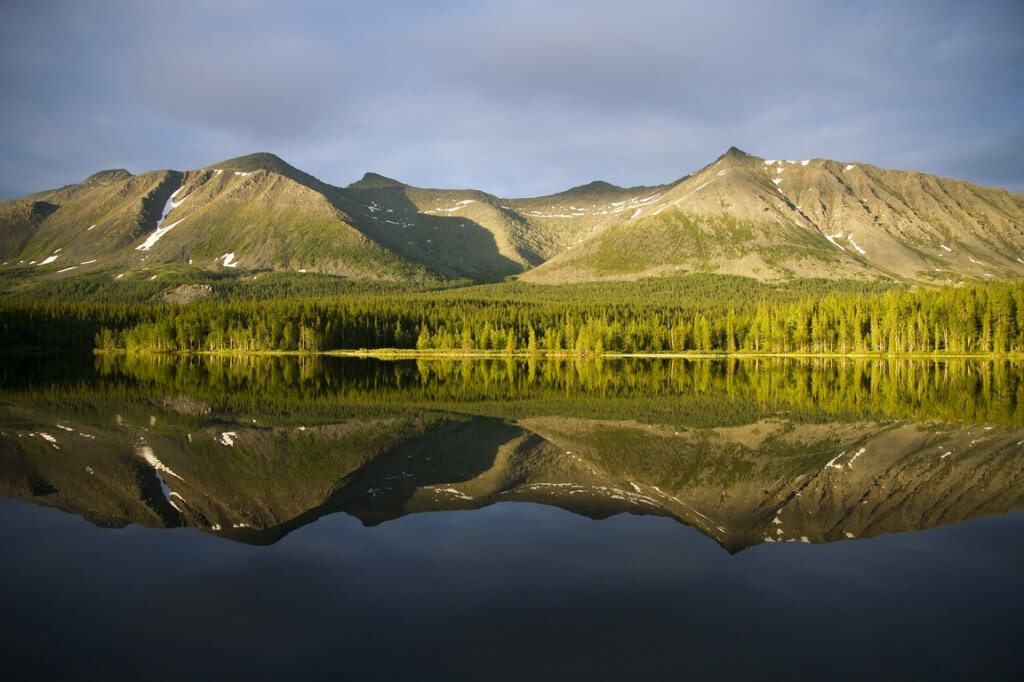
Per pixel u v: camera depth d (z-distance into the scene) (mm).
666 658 14875
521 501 29297
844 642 15633
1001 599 18078
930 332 150500
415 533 24312
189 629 16406
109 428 49438
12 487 31359
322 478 33719
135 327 186625
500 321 182625
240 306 199125
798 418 55656
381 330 186125
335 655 15078
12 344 167125
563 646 15430
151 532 24500
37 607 17672
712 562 21125
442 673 14242
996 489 31000
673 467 36906
